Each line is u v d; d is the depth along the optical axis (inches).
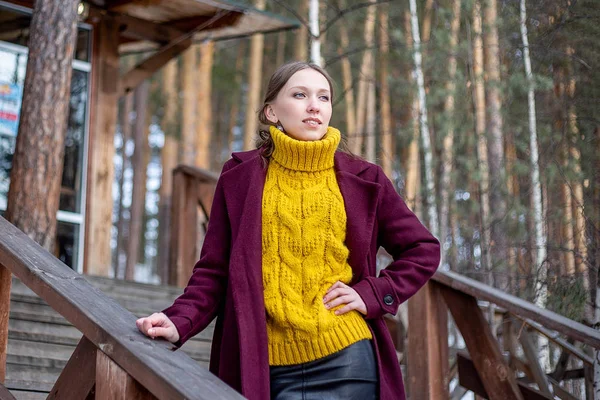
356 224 77.3
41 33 194.9
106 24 281.4
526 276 173.5
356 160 82.1
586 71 162.4
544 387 144.5
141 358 64.6
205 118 473.4
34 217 187.5
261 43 516.7
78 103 273.9
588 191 152.3
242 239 76.2
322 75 82.0
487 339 135.2
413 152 386.0
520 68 222.5
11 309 155.9
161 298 197.9
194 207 239.0
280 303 74.6
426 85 320.2
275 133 78.2
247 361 72.4
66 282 81.2
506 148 254.8
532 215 198.8
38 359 130.5
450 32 295.9
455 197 299.6
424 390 137.4
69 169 268.7
